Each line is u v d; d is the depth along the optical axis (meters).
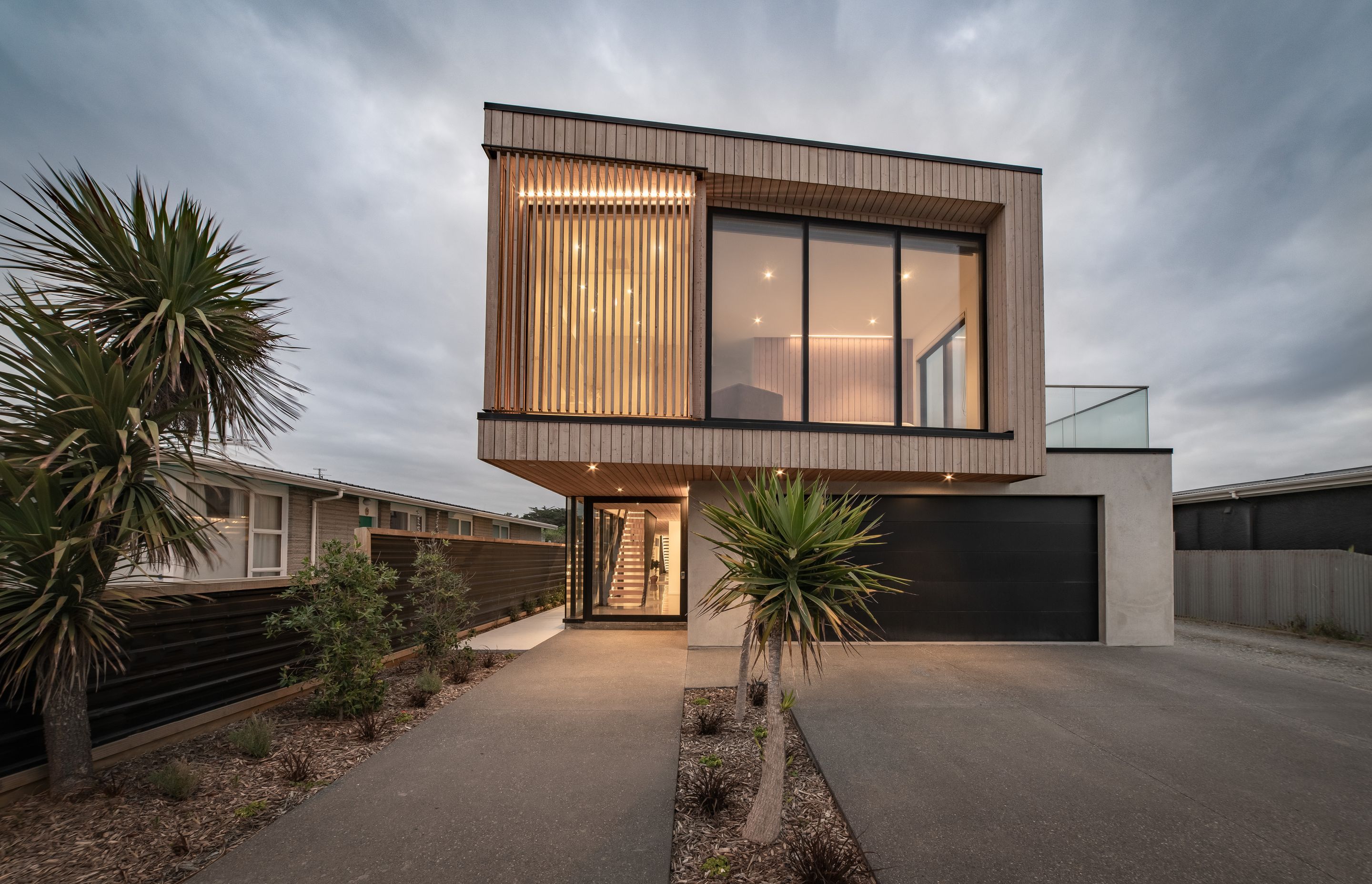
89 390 2.89
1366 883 2.28
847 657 6.48
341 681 4.13
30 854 2.30
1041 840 2.57
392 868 2.29
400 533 6.40
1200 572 10.58
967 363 6.97
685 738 3.90
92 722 3.13
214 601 3.91
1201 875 2.31
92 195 3.18
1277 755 3.65
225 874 2.23
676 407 5.90
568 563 9.09
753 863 2.34
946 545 7.41
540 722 4.22
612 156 5.92
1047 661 6.37
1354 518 9.65
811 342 6.72
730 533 2.98
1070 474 7.45
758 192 6.46
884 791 3.06
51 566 2.67
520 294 5.77
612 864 2.33
